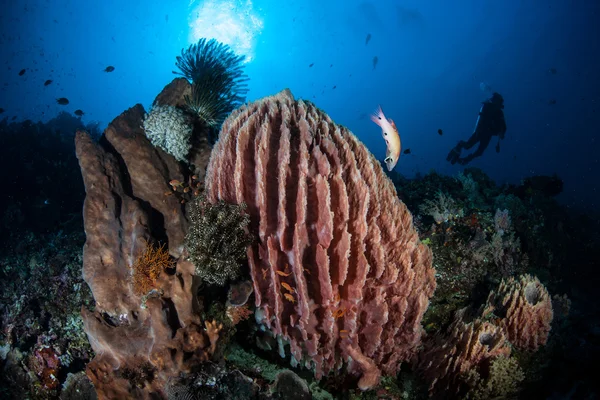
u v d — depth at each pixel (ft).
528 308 3.63
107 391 2.80
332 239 2.77
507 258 5.30
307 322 2.74
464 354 3.18
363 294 2.93
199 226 2.81
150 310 2.77
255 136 3.11
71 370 3.97
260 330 3.24
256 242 2.96
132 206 3.37
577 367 3.81
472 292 4.74
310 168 2.90
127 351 2.84
